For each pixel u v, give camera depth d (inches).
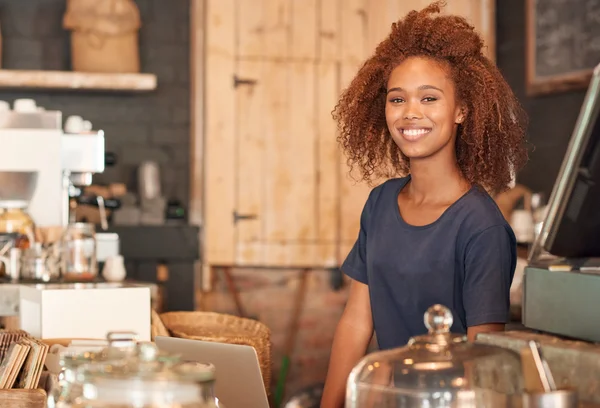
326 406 82.6
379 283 76.7
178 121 239.6
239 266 231.9
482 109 75.2
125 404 47.7
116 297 112.0
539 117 222.2
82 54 219.8
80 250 138.9
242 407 70.6
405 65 74.5
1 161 162.2
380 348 78.1
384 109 82.7
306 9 225.9
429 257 73.0
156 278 223.5
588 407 49.0
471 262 71.1
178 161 239.6
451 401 45.0
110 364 50.3
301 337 233.9
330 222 227.1
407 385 45.9
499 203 215.5
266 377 102.0
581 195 57.0
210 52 223.3
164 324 112.0
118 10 221.0
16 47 231.8
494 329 69.6
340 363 82.4
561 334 56.0
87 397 48.6
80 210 217.8
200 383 48.6
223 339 99.6
